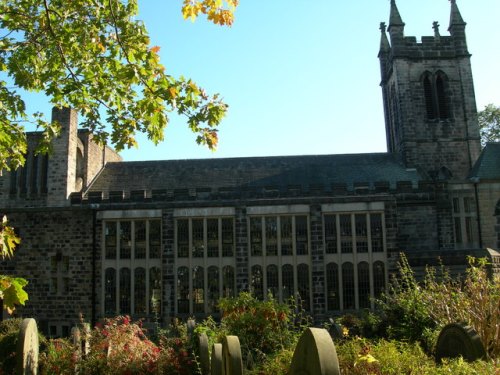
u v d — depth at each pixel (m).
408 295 19.42
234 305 16.95
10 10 16.20
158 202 33.53
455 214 39.19
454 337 11.65
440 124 46.25
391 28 48.00
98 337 16.41
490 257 29.84
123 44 14.39
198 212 32.09
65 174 38.75
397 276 30.97
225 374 11.40
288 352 11.70
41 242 32.28
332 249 31.70
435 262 31.11
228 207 32.19
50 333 31.33
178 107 14.15
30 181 40.53
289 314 17.80
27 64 16.94
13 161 17.44
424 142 45.78
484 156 42.03
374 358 9.61
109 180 42.03
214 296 31.44
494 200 39.12
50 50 16.81
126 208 32.19
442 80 47.44
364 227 31.83
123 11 14.91
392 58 48.00
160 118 13.70
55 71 16.84
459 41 47.62
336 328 17.47
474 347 10.87
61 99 17.17
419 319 16.56
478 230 38.78
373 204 31.80
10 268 32.22
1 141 16.42
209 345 15.59
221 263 31.73
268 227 32.09
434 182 38.31
